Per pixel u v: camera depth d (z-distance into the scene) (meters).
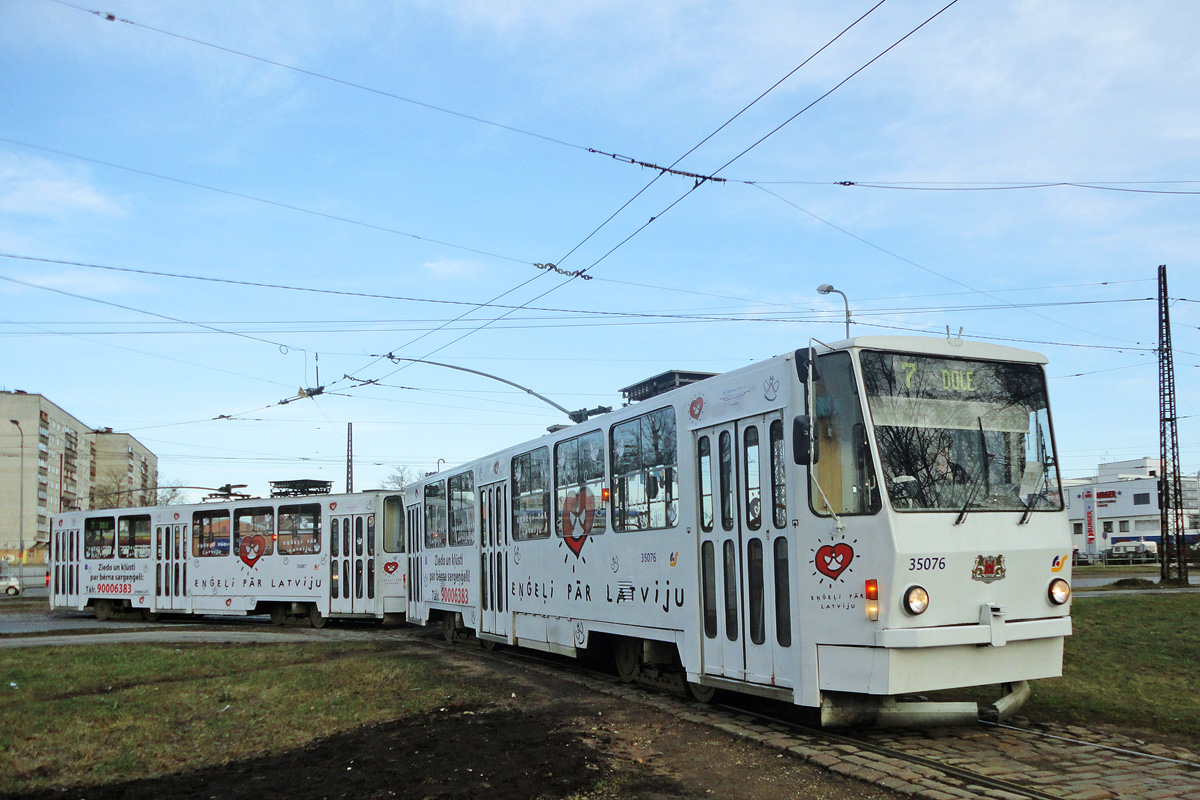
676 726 9.10
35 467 77.75
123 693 11.85
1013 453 8.69
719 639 9.71
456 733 9.00
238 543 26.86
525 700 10.77
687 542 10.27
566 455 13.48
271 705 10.61
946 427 8.46
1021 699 8.90
